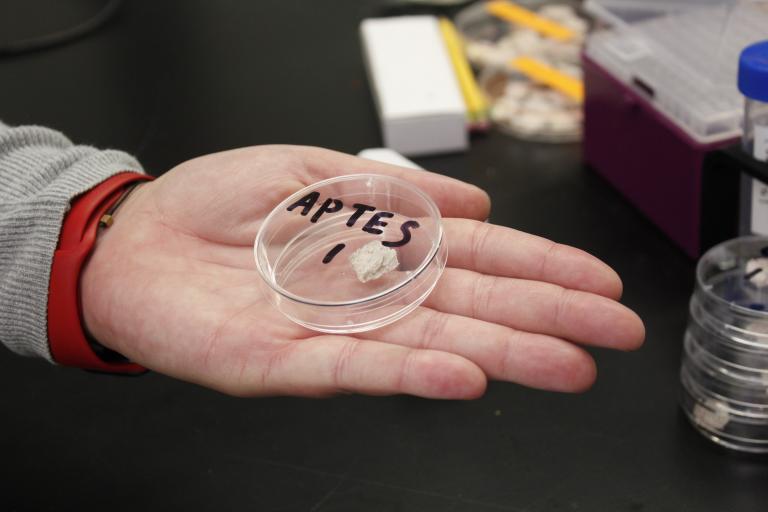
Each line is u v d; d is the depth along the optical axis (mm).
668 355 420
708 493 376
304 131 549
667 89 448
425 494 385
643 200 474
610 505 376
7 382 439
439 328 365
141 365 401
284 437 408
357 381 352
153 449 408
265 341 369
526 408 409
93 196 416
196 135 554
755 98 393
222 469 399
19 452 411
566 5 606
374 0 667
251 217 413
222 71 605
